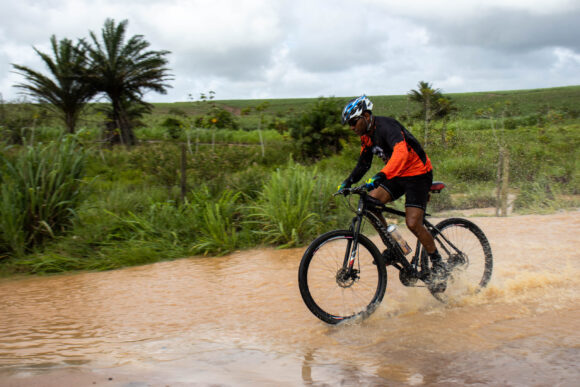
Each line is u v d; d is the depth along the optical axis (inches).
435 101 666.8
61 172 275.7
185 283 197.6
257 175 364.5
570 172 434.6
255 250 261.3
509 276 172.6
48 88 842.8
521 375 92.8
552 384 88.3
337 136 685.3
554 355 102.0
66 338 132.2
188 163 390.9
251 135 1302.9
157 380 93.9
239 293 175.6
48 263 244.2
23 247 258.8
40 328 145.1
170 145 497.4
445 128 650.8
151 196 335.0
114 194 328.8
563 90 3919.8
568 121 892.0
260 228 284.8
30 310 169.6
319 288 142.6
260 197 311.6
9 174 275.7
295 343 121.0
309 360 107.9
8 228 258.1
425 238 146.3
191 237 281.4
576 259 194.7
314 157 693.9
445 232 157.5
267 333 130.1
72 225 281.0
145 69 924.0
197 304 164.6
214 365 104.8
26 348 122.3
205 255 255.9
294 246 261.9
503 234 250.8
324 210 291.0
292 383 93.1
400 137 138.7
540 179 390.0
